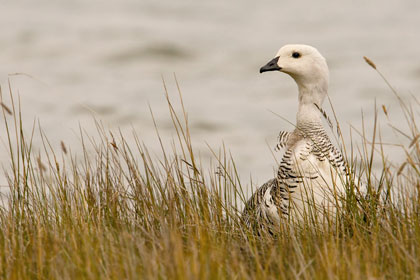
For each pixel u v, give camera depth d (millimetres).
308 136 9367
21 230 8359
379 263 7473
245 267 7309
